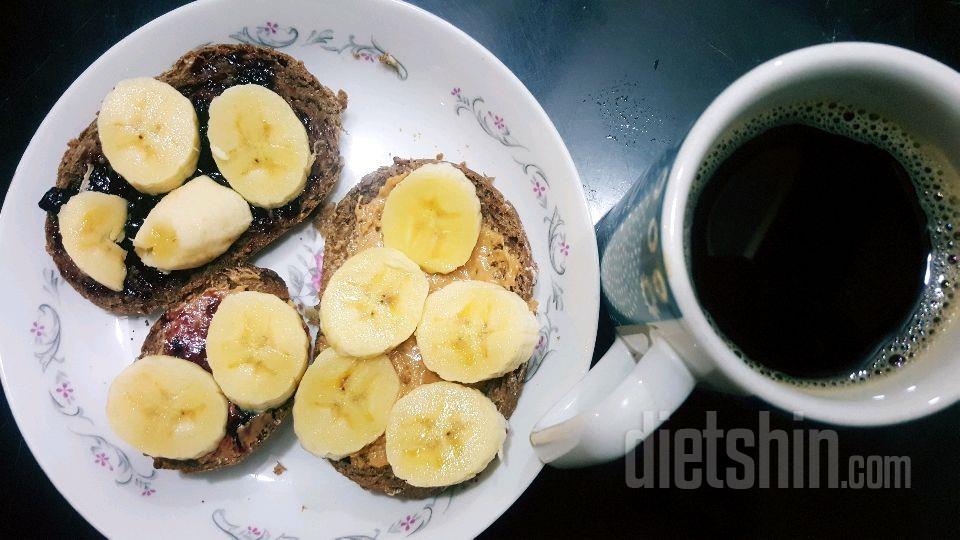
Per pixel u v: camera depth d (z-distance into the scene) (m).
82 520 0.31
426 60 0.31
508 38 0.33
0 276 0.30
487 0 0.33
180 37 0.31
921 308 0.23
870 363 0.23
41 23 0.33
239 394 0.29
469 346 0.29
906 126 0.23
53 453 0.30
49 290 0.31
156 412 0.29
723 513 0.31
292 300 0.31
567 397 0.26
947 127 0.22
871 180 0.24
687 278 0.21
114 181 0.30
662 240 0.21
